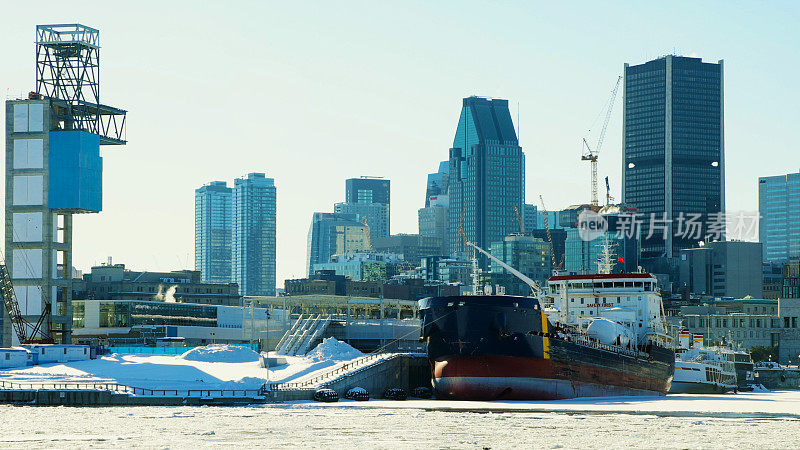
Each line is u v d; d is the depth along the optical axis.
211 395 127.31
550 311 156.00
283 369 145.62
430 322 133.00
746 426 107.88
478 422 106.94
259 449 85.62
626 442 92.56
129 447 86.62
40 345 153.00
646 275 159.75
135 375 139.00
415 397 146.12
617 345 148.75
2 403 125.44
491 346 128.25
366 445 88.25
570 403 130.62
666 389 167.62
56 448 86.12
